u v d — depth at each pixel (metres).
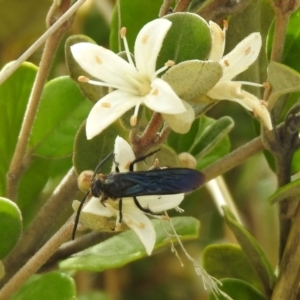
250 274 0.22
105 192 0.18
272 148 0.21
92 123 0.18
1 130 0.23
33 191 0.24
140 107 0.19
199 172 0.19
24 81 0.23
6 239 0.21
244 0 0.21
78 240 0.22
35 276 0.23
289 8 0.20
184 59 0.19
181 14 0.19
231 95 0.18
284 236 0.21
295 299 0.21
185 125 0.18
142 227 0.19
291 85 0.19
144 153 0.19
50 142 0.23
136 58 0.19
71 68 0.21
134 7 0.23
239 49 0.19
